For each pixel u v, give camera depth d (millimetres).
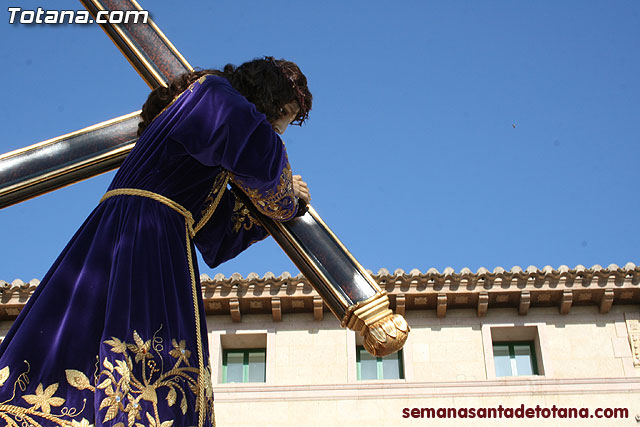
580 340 18672
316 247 3088
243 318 19062
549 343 18672
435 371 18531
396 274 18594
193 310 2393
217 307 18969
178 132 2541
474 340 18781
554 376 18344
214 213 3047
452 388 18312
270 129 2658
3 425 2086
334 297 3031
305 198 3078
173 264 2443
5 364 2168
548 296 18781
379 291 3037
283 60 2988
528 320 18891
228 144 2547
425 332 18891
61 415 2127
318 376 18500
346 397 18281
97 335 2258
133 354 2197
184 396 2209
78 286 2328
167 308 2334
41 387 2154
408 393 18281
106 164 3316
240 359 19047
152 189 2543
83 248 2432
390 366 18953
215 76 2744
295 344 18812
